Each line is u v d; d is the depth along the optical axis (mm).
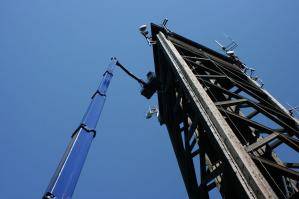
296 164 6410
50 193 4660
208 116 5664
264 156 6699
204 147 7059
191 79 6832
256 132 7043
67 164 5449
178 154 8594
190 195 7129
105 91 9188
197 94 6355
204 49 11602
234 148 4629
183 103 8227
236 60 12062
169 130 9719
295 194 4949
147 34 11211
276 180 5566
